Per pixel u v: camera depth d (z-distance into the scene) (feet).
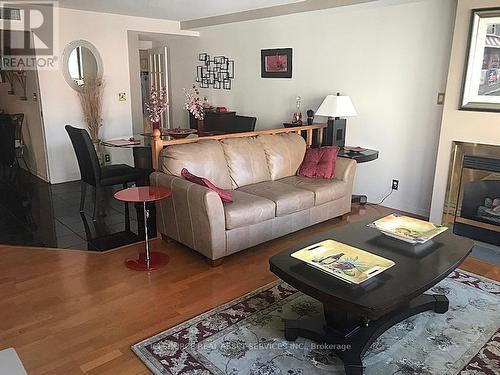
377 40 14.67
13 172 20.15
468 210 12.57
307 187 12.48
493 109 11.39
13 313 8.23
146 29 19.93
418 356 7.07
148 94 26.37
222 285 9.43
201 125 17.71
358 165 16.12
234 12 18.17
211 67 21.89
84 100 18.30
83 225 13.14
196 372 6.64
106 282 9.50
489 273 10.16
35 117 18.38
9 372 4.32
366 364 6.87
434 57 13.35
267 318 8.15
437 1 12.96
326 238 8.28
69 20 17.51
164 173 11.19
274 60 18.43
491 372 6.69
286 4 16.08
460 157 12.37
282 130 14.28
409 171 14.66
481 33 11.27
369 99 15.31
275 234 11.42
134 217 13.91
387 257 7.41
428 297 8.28
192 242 10.56
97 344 7.30
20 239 11.98
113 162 19.85
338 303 6.12
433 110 13.67
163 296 8.93
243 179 12.51
